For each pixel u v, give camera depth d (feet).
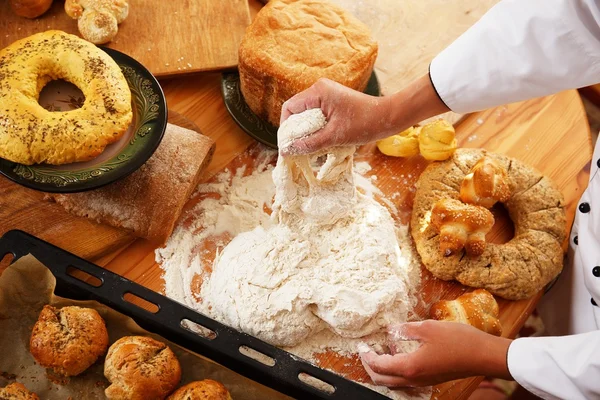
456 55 3.14
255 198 3.58
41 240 3.17
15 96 3.19
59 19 3.88
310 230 3.32
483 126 3.91
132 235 3.38
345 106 3.10
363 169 3.69
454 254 3.35
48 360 2.90
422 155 3.68
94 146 3.18
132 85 3.46
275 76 3.46
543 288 3.43
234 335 3.02
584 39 2.95
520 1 3.04
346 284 3.18
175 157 3.43
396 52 4.11
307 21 3.62
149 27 3.89
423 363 2.96
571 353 2.84
